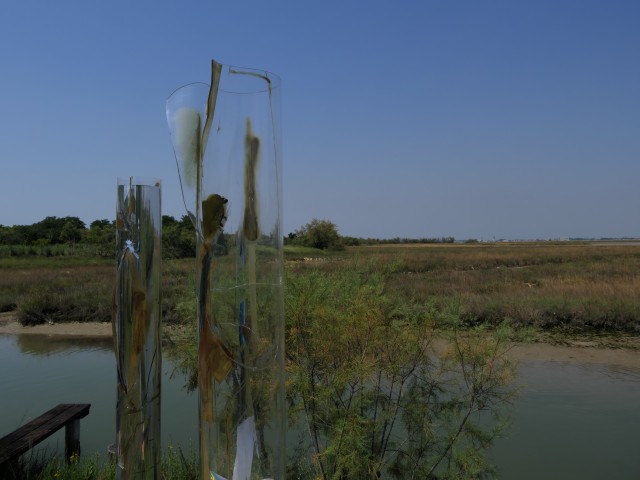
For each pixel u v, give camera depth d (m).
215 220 1.18
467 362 3.70
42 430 4.63
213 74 1.16
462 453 3.45
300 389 3.43
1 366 10.02
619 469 5.00
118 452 1.45
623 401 7.41
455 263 37.88
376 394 3.74
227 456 1.16
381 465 3.49
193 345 3.88
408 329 3.71
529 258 45.25
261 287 1.18
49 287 21.17
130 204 1.44
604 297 16.19
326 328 3.52
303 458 3.83
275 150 1.21
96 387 8.28
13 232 60.59
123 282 1.44
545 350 11.21
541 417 6.60
